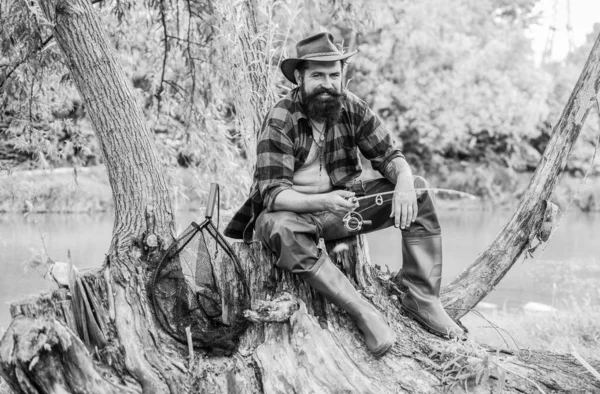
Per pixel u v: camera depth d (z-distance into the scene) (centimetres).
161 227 339
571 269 1056
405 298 354
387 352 329
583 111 386
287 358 315
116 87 336
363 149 347
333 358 315
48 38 491
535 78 2498
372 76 2375
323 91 320
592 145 2444
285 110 329
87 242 1165
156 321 328
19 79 537
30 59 478
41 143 570
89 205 1544
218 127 654
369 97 2402
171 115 711
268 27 474
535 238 403
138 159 337
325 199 312
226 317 345
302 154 332
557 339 572
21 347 283
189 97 660
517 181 2478
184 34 692
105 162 340
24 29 428
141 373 314
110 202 1577
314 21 719
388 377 319
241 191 614
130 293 325
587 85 384
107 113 334
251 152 468
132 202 337
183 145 688
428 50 2409
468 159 2556
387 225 352
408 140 2464
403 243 348
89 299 320
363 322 322
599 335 597
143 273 330
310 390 307
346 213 334
